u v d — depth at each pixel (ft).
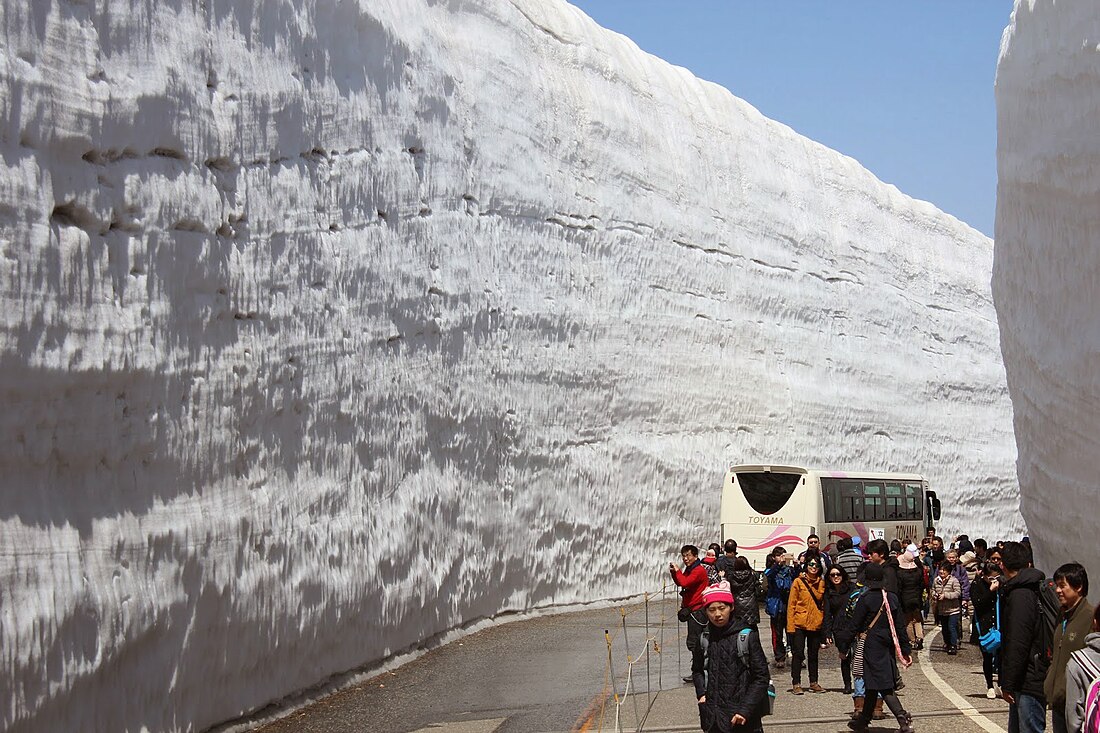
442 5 56.75
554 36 72.43
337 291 38.45
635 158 79.51
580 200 71.72
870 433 106.63
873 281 110.63
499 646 48.26
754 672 21.98
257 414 32.19
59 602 22.13
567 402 67.87
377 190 42.86
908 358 114.21
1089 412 44.52
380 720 32.01
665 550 79.25
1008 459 126.31
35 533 21.79
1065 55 43.83
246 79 32.58
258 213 32.86
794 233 100.01
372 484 40.70
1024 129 51.26
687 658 45.68
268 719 31.65
